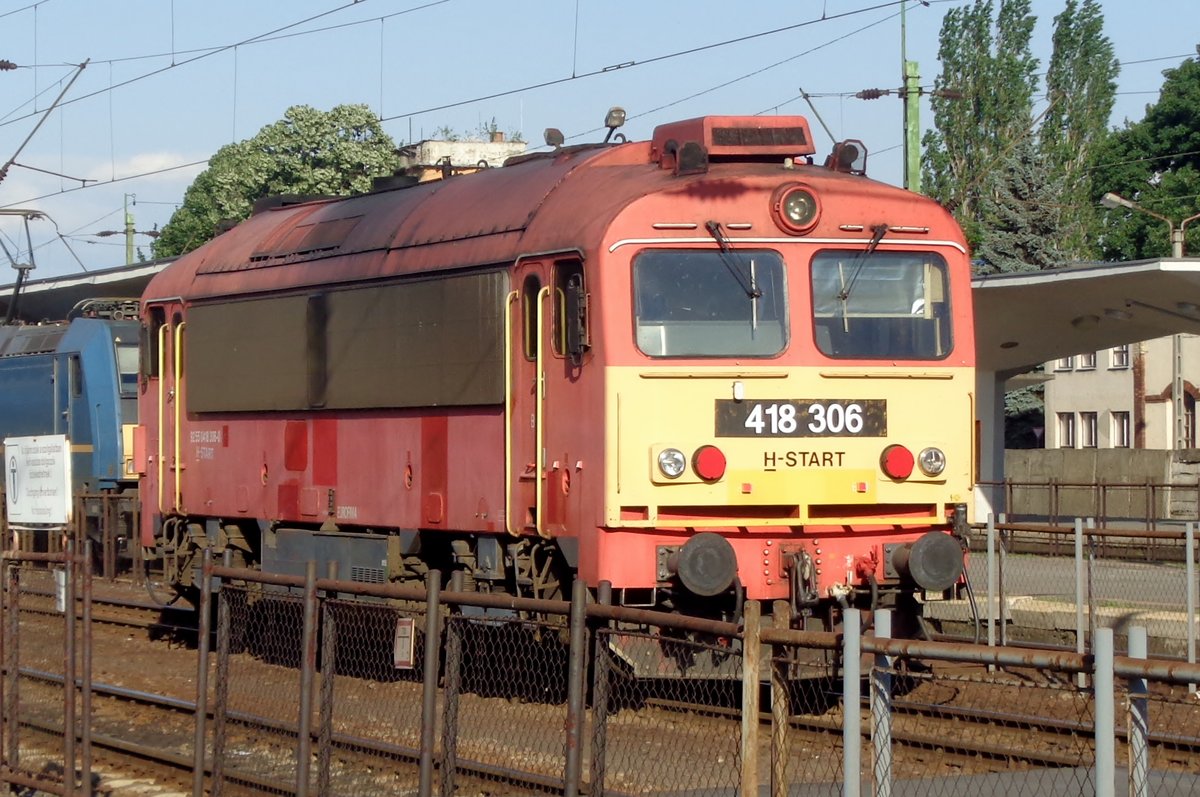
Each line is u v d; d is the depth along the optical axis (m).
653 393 12.59
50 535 27.62
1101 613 18.44
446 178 16.14
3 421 31.62
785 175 13.23
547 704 12.56
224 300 17.47
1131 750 6.19
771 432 12.83
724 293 12.85
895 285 13.34
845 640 6.93
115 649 19.25
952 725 12.11
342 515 15.68
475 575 14.14
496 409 13.73
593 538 12.61
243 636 13.28
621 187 13.10
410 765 10.85
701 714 11.36
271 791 10.73
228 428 17.47
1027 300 26.62
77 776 12.13
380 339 15.05
